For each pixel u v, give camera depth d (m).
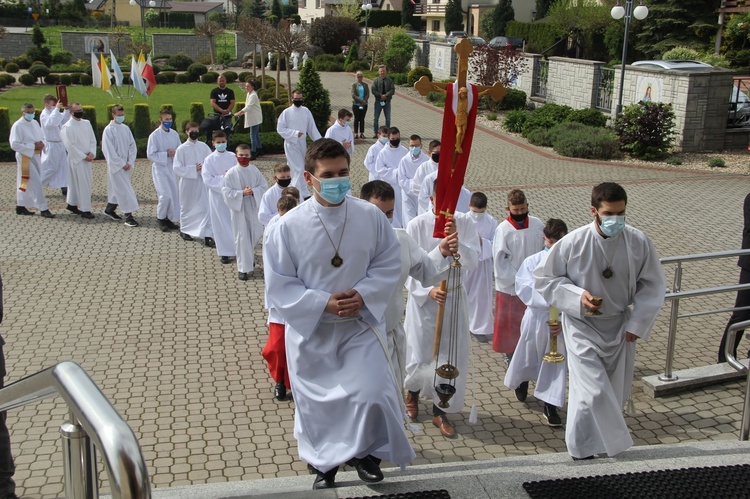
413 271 4.57
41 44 46.00
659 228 12.71
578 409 4.88
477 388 7.16
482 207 8.07
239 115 19.78
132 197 13.30
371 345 3.92
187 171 12.12
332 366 3.93
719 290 6.66
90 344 8.16
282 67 44.25
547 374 6.28
